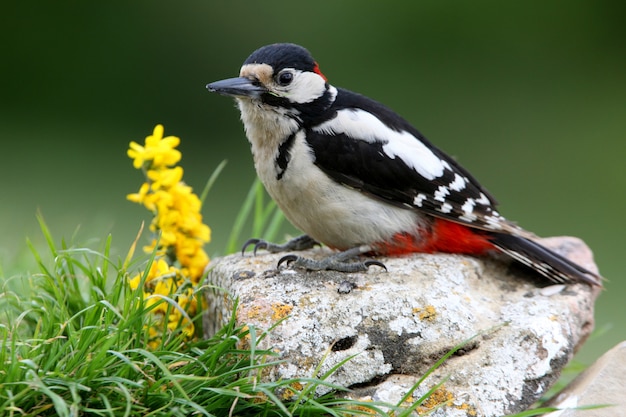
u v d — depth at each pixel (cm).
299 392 692
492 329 766
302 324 742
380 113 924
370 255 914
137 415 657
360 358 736
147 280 850
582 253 1014
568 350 779
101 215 1734
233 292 796
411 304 762
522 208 2030
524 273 933
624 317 1537
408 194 889
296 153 871
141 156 895
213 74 2525
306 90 882
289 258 838
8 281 888
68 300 810
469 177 953
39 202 1838
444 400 722
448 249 920
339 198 877
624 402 719
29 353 683
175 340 745
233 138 2481
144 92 2519
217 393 675
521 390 745
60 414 615
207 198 2003
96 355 665
